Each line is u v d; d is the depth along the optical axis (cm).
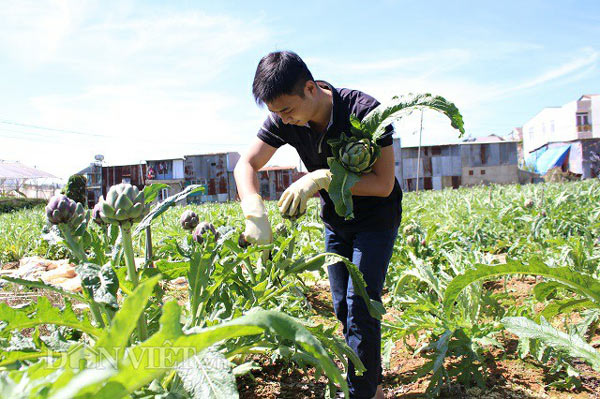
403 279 329
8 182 4625
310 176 202
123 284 156
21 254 775
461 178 3753
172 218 872
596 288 172
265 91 177
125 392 84
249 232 193
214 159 3688
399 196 211
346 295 213
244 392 215
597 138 3731
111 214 147
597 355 164
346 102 195
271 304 261
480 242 536
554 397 203
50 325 155
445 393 212
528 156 5119
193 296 172
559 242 364
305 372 216
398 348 271
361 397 188
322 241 526
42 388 73
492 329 232
